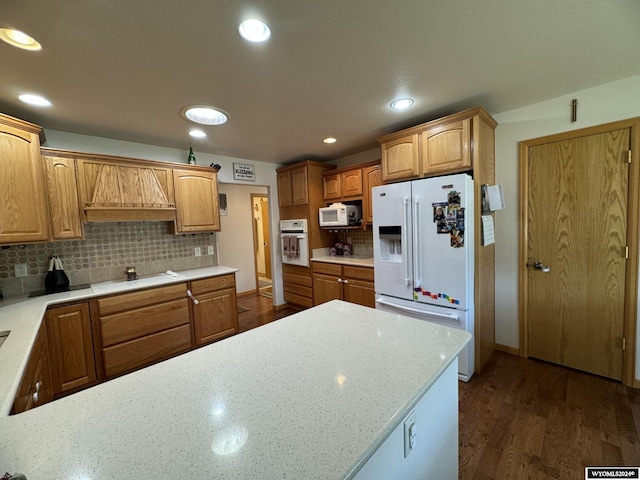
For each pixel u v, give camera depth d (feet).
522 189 7.93
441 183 7.21
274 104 6.91
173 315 8.92
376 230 8.79
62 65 4.92
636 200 6.40
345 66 5.36
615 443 5.09
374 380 2.76
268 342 3.73
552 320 7.79
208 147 10.46
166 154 10.24
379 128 8.89
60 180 7.41
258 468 1.77
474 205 7.19
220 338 10.09
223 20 4.02
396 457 2.52
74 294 7.39
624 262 6.66
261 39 4.48
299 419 2.21
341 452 1.87
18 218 6.27
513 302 8.39
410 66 5.45
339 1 3.75
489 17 4.17
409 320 4.48
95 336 7.50
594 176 6.90
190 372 3.01
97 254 8.94
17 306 6.34
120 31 4.15
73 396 2.61
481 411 6.09
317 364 3.10
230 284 10.39
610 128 6.57
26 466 1.82
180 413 2.33
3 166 6.02
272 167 13.78
